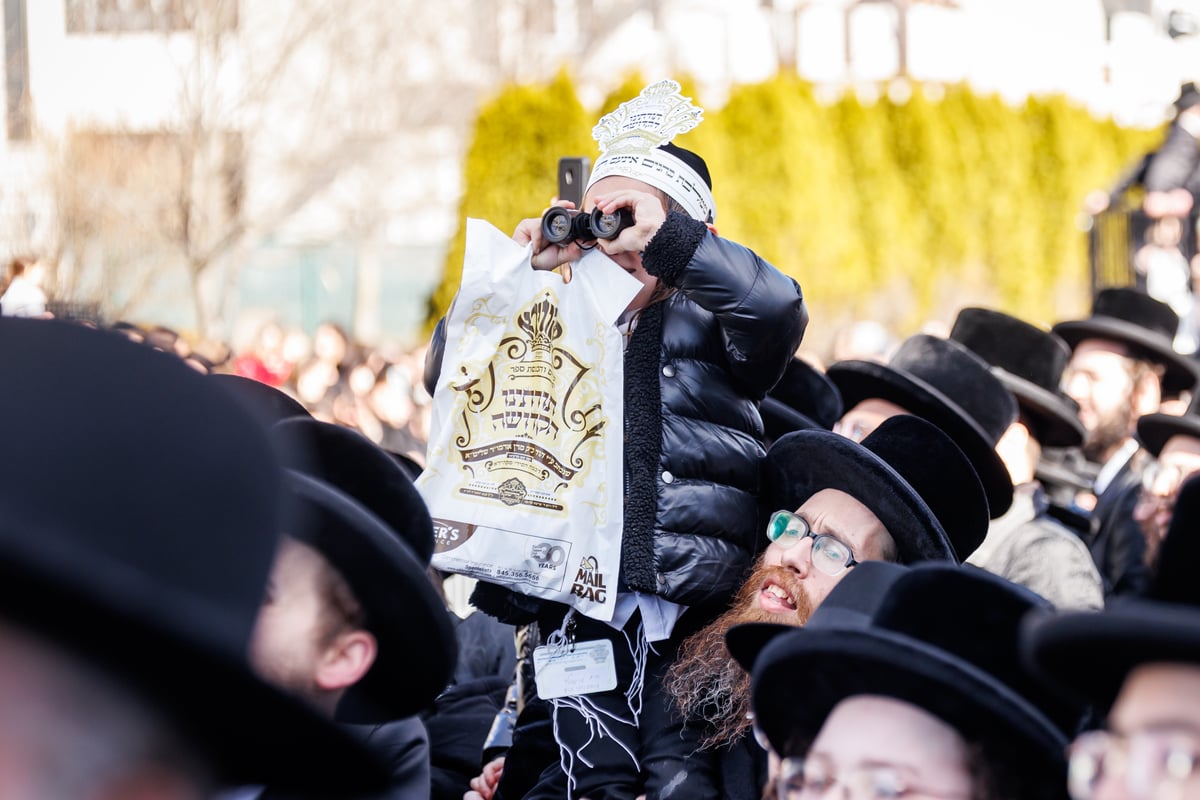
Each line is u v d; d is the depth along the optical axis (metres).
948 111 20.19
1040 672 1.63
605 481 3.51
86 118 17.53
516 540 3.49
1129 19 26.69
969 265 20.06
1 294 9.43
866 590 2.45
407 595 2.33
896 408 4.93
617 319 3.68
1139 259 10.98
